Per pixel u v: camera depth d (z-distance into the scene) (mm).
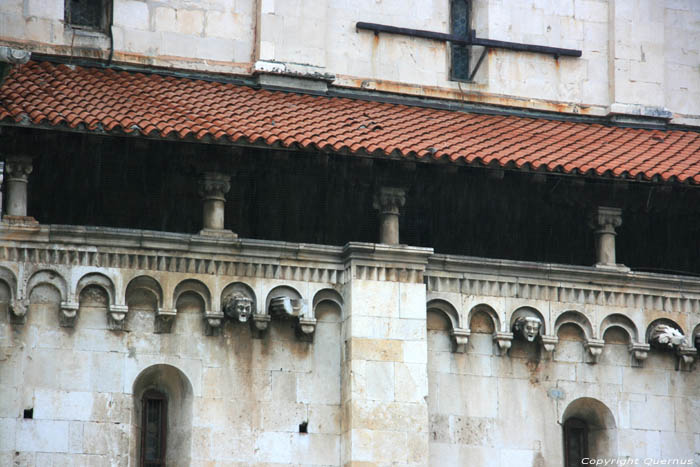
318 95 111250
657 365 105125
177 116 99938
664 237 110875
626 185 104375
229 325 98188
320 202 106062
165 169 100125
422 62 115125
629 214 110125
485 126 109875
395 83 114000
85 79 104750
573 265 105062
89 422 94812
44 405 94375
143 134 96562
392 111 110125
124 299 96312
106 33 109312
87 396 95062
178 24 110875
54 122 95312
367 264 99562
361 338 98438
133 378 96062
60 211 102562
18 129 95375
